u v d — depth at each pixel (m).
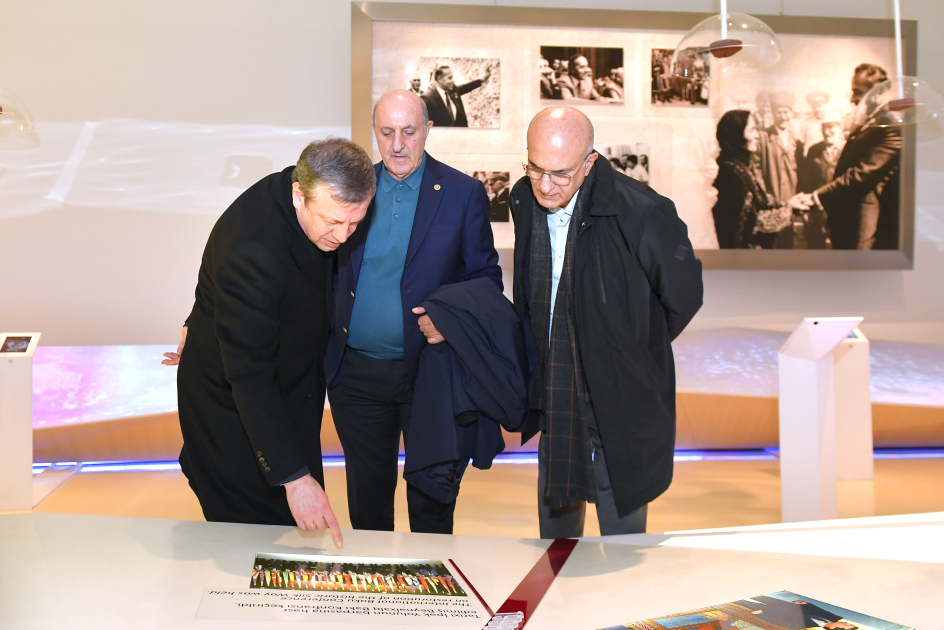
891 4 4.55
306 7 4.30
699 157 4.36
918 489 3.75
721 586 1.08
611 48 4.29
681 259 1.79
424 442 1.98
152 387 4.24
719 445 4.54
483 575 1.15
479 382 1.96
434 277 2.13
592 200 1.79
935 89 3.29
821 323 2.87
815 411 2.91
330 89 4.33
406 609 1.00
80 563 1.15
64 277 4.22
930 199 4.65
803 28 4.36
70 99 4.18
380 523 2.36
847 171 4.42
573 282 1.83
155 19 4.22
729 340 4.55
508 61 4.24
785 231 4.41
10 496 3.31
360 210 1.38
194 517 3.27
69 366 4.19
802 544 1.26
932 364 4.66
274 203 1.51
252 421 1.39
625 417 1.78
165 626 0.92
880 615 0.96
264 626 0.93
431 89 4.20
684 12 4.29
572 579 1.13
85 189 4.21
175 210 4.27
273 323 1.45
